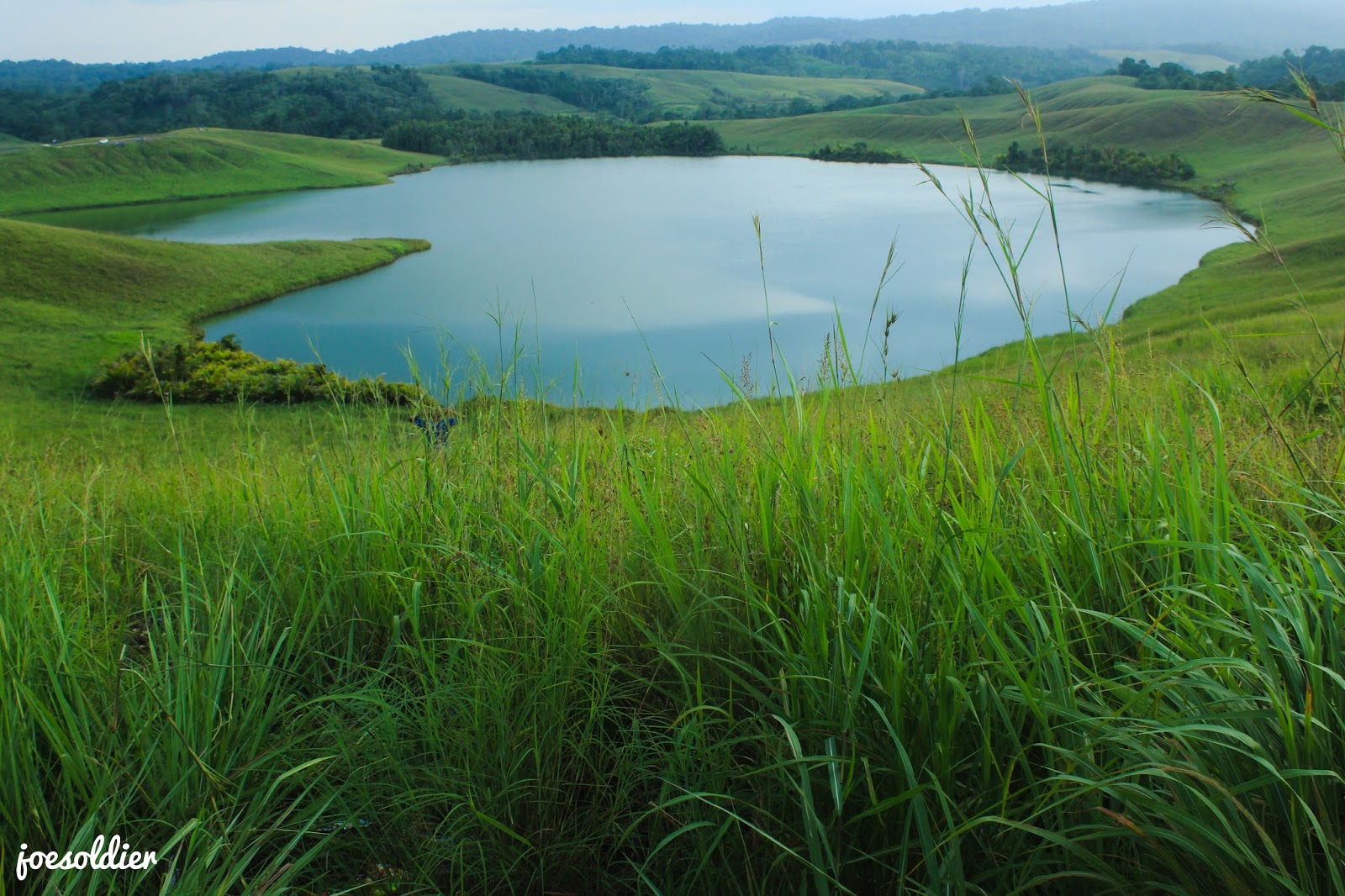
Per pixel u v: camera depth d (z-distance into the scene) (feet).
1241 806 4.34
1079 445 7.74
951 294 183.42
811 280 220.84
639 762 6.78
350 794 6.77
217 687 6.83
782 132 651.25
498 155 618.03
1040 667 5.68
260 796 6.36
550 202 412.16
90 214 386.11
